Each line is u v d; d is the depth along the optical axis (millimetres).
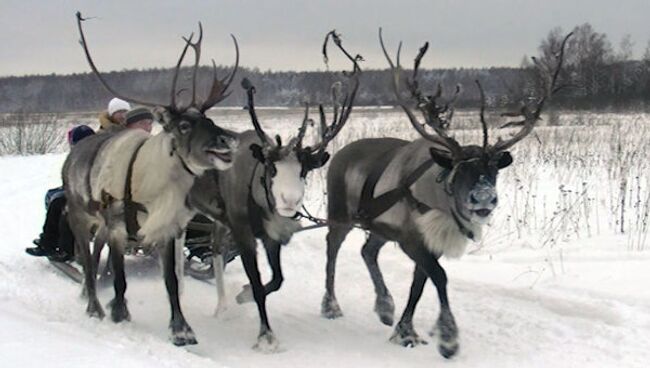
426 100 7137
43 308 8008
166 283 7129
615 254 9898
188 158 6711
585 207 11836
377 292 8109
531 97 7211
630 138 21719
